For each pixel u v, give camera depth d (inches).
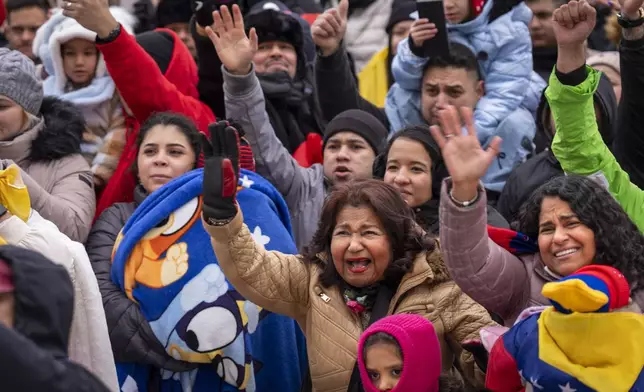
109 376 439.2
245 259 425.7
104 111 580.1
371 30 784.9
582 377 359.9
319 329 432.5
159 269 479.5
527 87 622.8
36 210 507.5
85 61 583.5
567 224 404.2
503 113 609.9
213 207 409.1
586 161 468.8
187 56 622.8
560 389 363.3
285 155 555.5
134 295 479.5
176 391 479.5
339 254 433.1
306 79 639.8
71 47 584.1
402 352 391.5
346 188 439.5
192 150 529.7
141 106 562.3
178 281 476.7
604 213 403.2
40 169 541.0
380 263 432.8
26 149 543.5
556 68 466.0
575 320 363.3
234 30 543.2
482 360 405.7
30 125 547.8
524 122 613.6
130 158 562.3
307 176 566.6
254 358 487.8
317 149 611.8
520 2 631.8
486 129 605.0
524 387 382.0
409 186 506.0
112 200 557.9
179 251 481.1
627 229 406.0
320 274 440.5
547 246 408.2
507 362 378.9
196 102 597.3
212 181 406.0
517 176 569.0
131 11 729.0
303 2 773.9
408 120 625.3
